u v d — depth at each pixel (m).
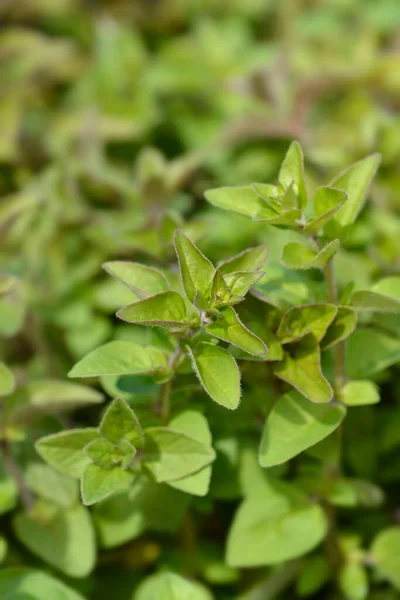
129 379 0.41
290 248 0.40
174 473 0.41
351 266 0.46
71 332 0.51
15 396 0.44
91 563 0.44
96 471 0.41
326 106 0.59
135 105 0.58
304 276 0.43
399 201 0.52
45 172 0.55
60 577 0.46
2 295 0.47
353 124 0.57
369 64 0.56
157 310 0.40
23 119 0.57
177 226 0.45
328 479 0.44
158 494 0.44
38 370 0.50
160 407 0.42
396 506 0.48
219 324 0.39
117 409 0.40
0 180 0.57
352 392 0.42
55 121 0.57
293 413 0.41
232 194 0.41
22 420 0.44
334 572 0.46
